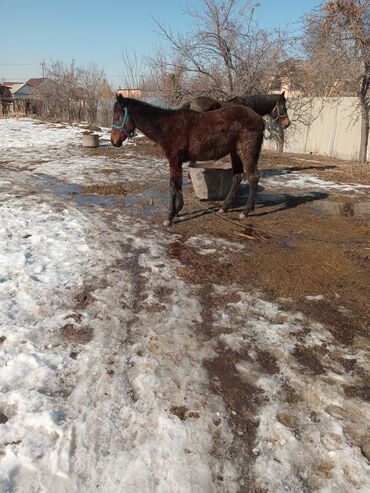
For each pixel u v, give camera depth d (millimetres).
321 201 7457
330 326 3377
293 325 3365
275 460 2119
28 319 3271
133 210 6598
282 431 2299
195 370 2779
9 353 2834
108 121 25359
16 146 14398
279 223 6047
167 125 5188
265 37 14695
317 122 13555
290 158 12914
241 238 5391
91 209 6566
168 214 6117
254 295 3859
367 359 2967
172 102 15836
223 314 3500
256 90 14891
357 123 12242
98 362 2801
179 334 3172
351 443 2234
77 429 2227
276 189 8430
